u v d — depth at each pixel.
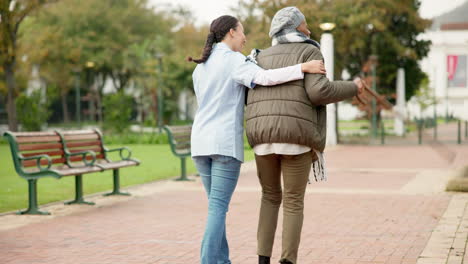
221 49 5.60
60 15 55.41
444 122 51.12
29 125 37.03
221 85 5.48
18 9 35.84
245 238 7.89
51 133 10.54
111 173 16.84
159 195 12.21
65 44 47.44
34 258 6.86
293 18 5.45
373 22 32.59
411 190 12.59
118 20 57.06
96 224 8.98
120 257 6.88
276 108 5.24
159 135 32.62
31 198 9.93
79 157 11.29
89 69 57.78
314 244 7.43
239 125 5.54
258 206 10.62
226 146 5.43
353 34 33.75
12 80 36.62
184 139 15.78
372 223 8.83
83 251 7.20
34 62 40.47
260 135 5.32
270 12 29.47
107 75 62.56
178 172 17.17
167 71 50.91
